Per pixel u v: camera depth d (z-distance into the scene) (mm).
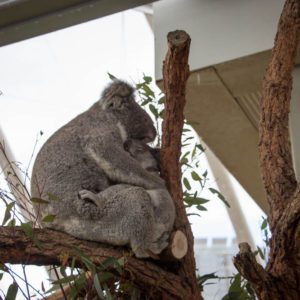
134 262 3426
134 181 3818
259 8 5168
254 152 6516
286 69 3758
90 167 3855
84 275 3389
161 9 5473
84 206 3674
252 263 3111
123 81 4273
